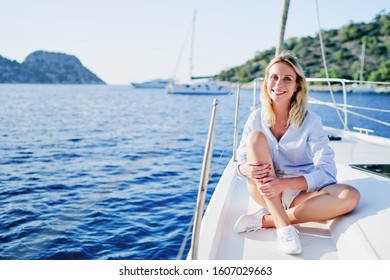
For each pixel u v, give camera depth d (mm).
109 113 28578
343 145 4070
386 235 1619
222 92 55656
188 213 5215
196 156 10461
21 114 27062
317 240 1886
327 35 88562
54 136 15719
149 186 6781
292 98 2023
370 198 2027
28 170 9039
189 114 27766
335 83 55094
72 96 62688
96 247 3949
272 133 2104
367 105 33594
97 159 10562
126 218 4902
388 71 69438
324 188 1920
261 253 1777
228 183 2656
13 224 4855
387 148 3904
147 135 16141
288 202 2047
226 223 2096
